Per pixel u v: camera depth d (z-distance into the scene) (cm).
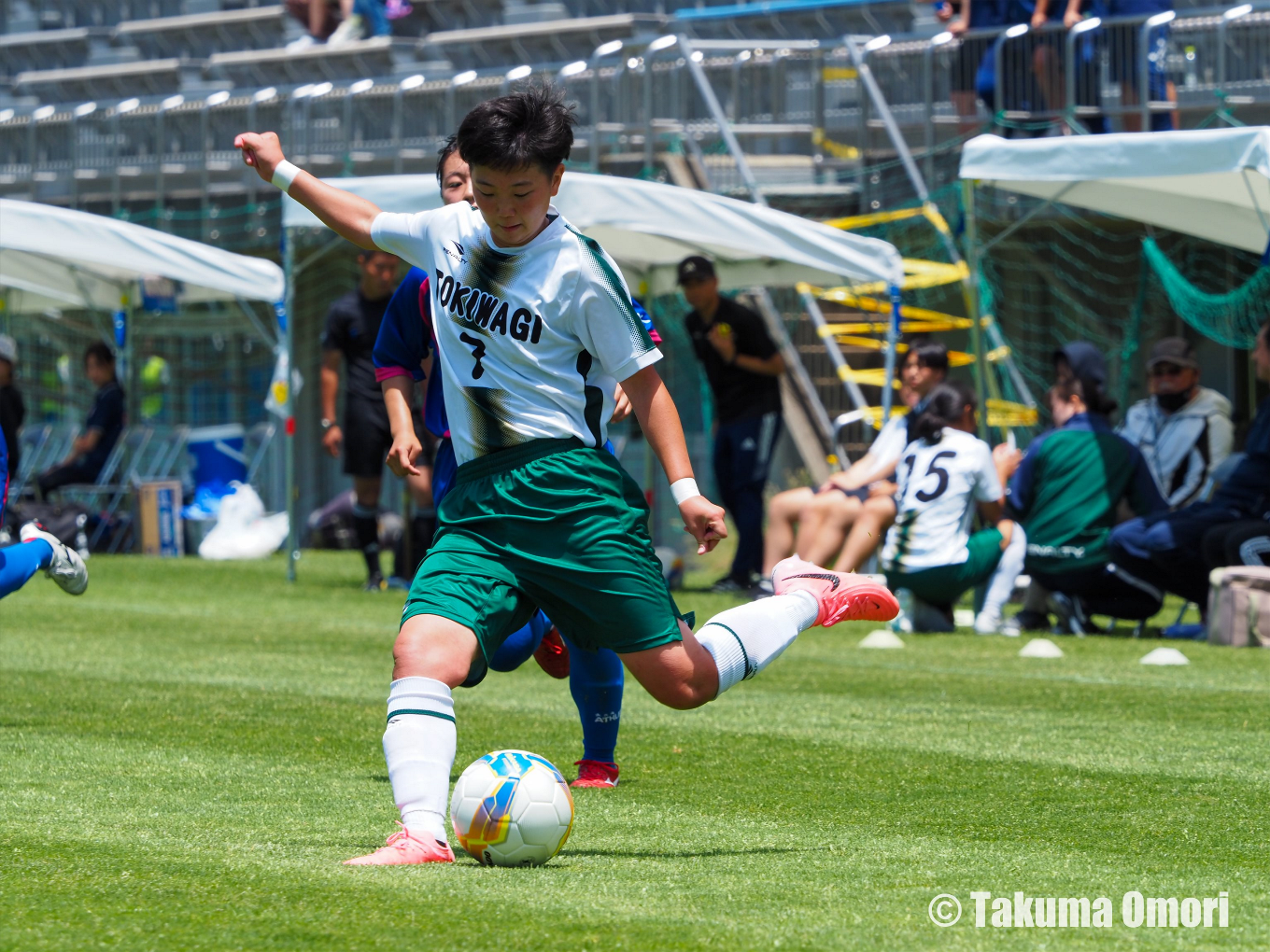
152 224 6438
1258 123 4816
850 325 5219
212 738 1839
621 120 5609
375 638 3100
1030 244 5428
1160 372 3775
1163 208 3644
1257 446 3278
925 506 3431
